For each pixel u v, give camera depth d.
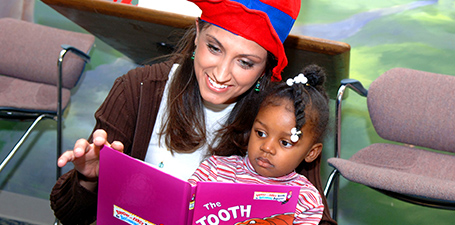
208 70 1.14
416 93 1.91
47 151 2.66
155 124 1.33
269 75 1.26
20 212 2.48
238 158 1.32
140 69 1.36
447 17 2.42
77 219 1.26
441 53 2.43
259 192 0.98
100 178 1.01
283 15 1.10
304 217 1.20
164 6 1.73
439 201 1.57
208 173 1.27
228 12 1.05
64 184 1.21
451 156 1.88
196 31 1.21
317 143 1.29
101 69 2.71
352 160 1.90
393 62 2.48
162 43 1.87
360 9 2.52
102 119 1.28
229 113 1.30
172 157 1.34
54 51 2.35
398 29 2.48
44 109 2.21
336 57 1.59
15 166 2.65
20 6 2.74
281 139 1.22
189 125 1.28
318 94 1.27
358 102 2.48
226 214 0.97
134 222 0.98
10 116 2.19
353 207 2.42
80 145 1.03
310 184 1.28
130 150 1.38
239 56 1.10
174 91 1.27
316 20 2.57
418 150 1.91
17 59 2.35
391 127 1.95
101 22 1.86
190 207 0.93
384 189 1.57
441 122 1.87
